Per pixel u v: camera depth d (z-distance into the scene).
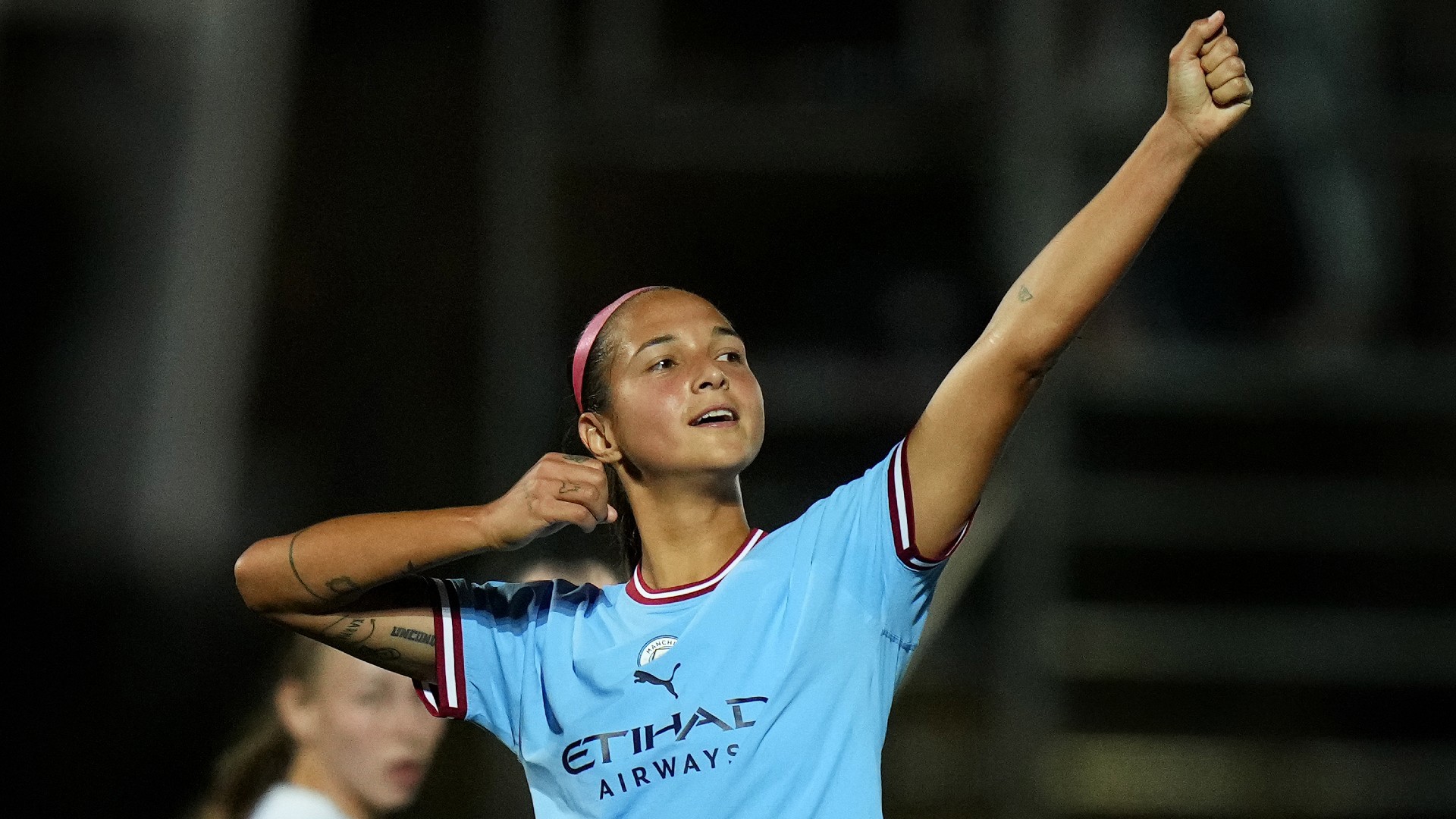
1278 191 18.83
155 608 19.55
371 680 10.81
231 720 18.83
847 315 19.03
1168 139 7.35
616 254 19.52
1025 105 17.55
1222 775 17.61
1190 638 17.69
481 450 18.58
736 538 8.01
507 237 17.64
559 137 18.69
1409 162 18.94
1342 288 18.64
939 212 19.44
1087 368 18.12
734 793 7.27
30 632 19.45
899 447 7.76
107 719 18.98
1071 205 17.66
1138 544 18.38
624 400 8.02
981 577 17.61
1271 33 18.66
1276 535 18.28
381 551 7.68
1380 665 17.78
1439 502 18.28
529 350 17.38
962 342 18.56
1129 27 18.56
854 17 19.27
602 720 7.56
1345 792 17.59
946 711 17.64
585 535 12.53
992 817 17.03
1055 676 17.00
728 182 19.53
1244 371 18.17
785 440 18.23
